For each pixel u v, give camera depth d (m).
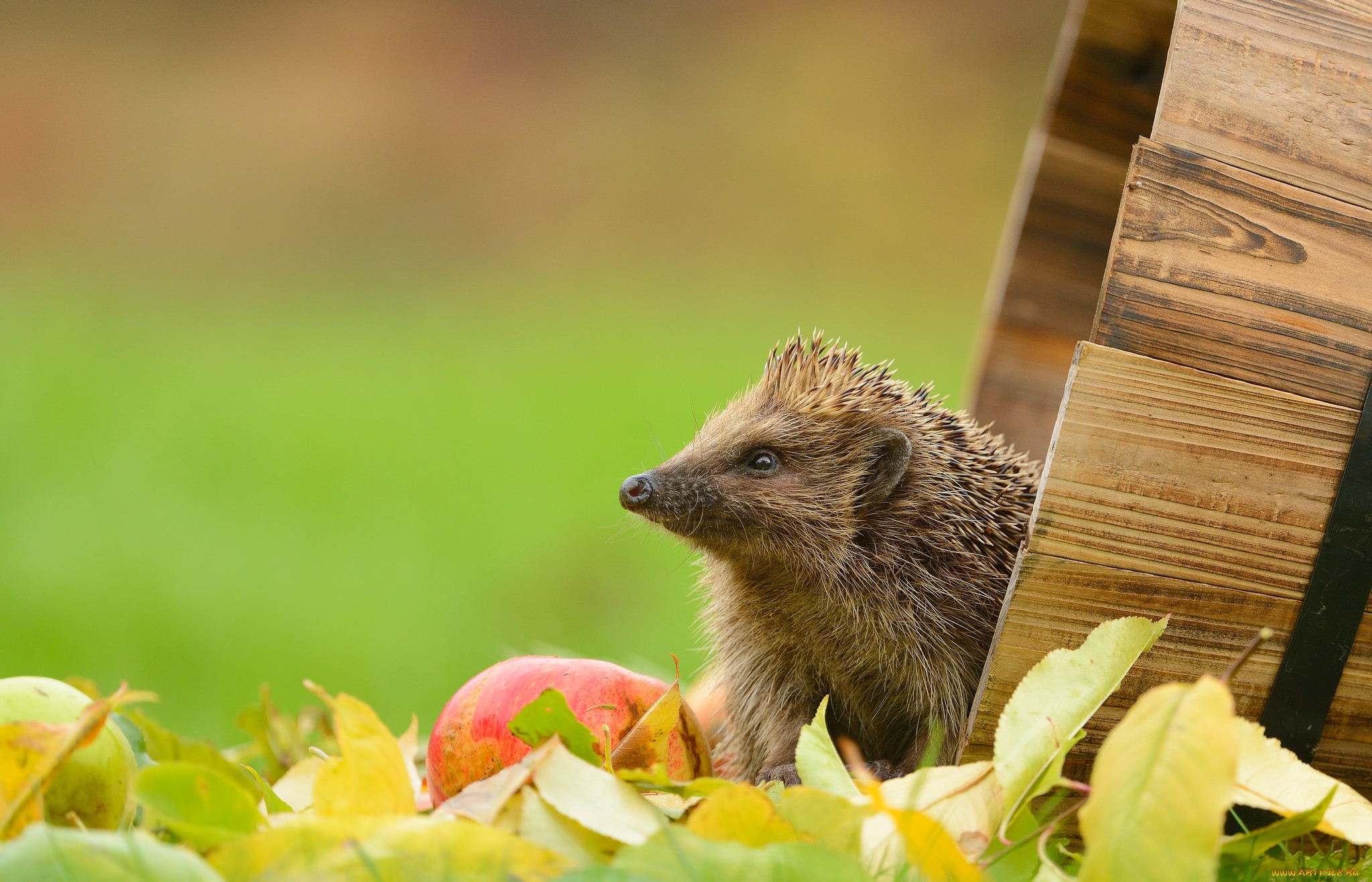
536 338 27.89
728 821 3.27
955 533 5.17
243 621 12.01
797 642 5.41
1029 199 7.37
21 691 3.58
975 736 4.21
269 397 22.11
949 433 5.56
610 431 19.67
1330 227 4.17
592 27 44.00
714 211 38.19
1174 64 4.16
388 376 24.02
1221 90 4.17
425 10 44.06
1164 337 4.07
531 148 40.62
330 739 5.91
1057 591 4.10
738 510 5.29
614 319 29.78
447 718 4.51
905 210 37.38
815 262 35.03
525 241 37.50
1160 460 4.06
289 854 3.01
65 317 29.08
